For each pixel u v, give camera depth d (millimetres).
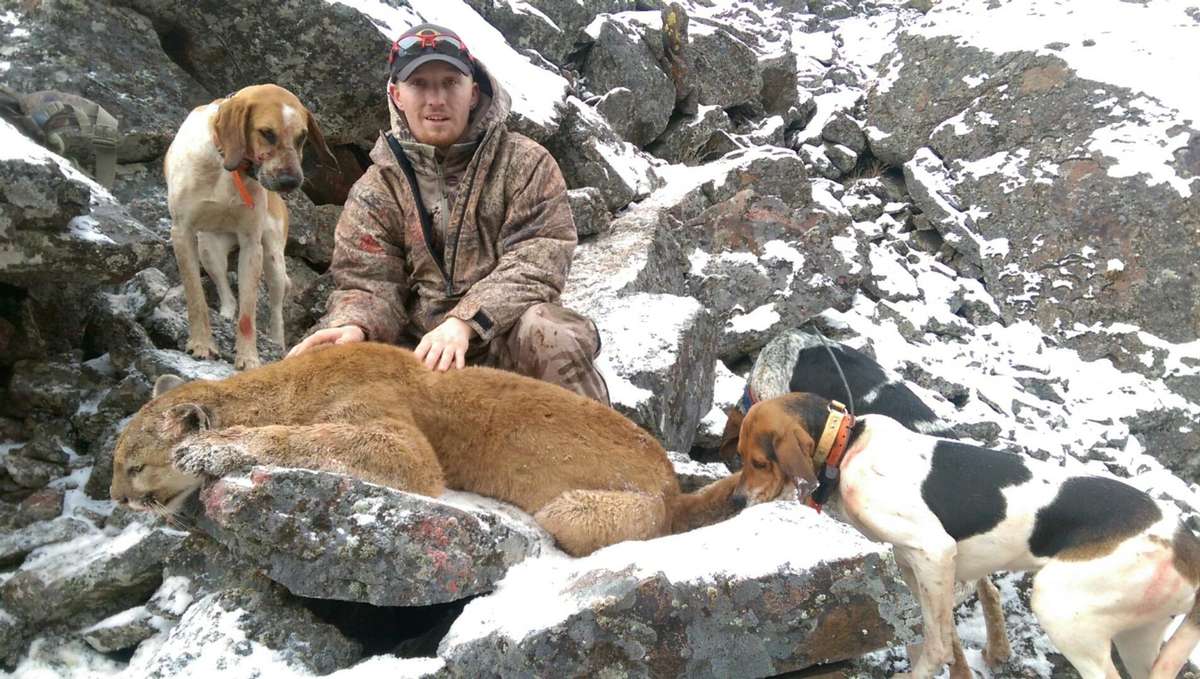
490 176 2434
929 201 5621
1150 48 5586
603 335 3219
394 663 1722
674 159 5566
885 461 2121
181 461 1833
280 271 2980
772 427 2137
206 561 2043
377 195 2467
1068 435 4352
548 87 4312
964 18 6254
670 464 2172
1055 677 2318
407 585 1782
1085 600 1988
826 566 1791
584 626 1666
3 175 2217
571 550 1988
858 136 6188
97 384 2543
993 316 5191
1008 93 5668
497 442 2043
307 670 1785
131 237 2418
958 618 2502
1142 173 5094
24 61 3115
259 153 2537
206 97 3406
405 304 2541
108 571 2078
